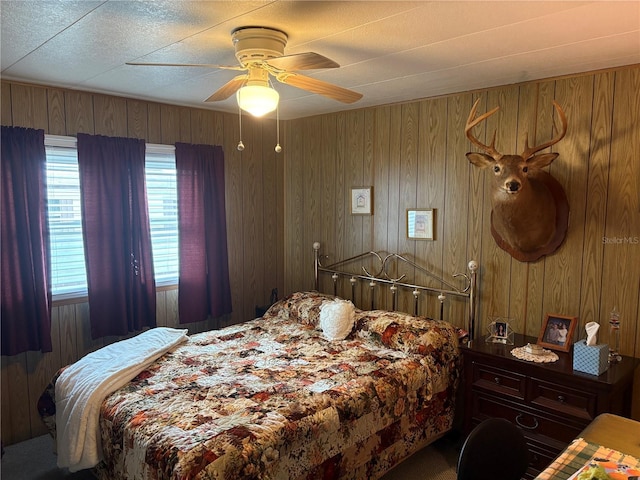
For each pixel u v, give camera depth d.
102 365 2.62
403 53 2.40
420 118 3.52
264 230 4.54
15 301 3.00
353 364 2.79
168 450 1.87
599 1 1.73
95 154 3.30
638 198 2.57
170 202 3.88
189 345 3.12
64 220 3.29
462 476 1.46
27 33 2.11
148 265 3.59
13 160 2.94
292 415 2.15
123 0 1.74
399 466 2.88
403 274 3.71
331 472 2.24
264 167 4.48
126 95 3.44
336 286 4.21
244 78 2.19
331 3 1.77
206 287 4.02
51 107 3.17
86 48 2.34
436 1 1.74
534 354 2.62
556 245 2.86
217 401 2.29
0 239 2.92
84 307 3.39
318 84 2.26
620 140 2.61
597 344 2.48
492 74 2.80
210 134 4.04
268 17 1.91
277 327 3.56
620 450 1.54
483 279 3.23
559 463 1.45
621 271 2.65
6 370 3.08
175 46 2.31
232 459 1.84
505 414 2.68
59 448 2.46
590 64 2.57
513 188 2.57
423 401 2.79
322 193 4.29
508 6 1.78
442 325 3.19
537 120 2.93
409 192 3.62
